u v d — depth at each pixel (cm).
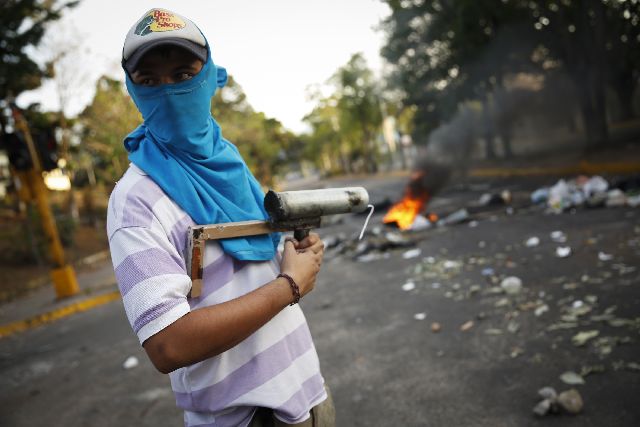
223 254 111
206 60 113
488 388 291
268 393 115
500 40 1656
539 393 267
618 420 235
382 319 454
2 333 791
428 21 1931
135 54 105
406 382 321
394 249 768
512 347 336
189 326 93
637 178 795
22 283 1419
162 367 92
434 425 266
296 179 9650
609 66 1538
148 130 116
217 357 111
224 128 2150
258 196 134
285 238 126
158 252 98
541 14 1535
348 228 1119
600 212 708
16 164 913
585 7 1455
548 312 380
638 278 410
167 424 335
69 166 1869
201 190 111
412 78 2180
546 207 853
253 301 102
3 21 1280
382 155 4847
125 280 96
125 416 361
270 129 3756
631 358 286
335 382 343
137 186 104
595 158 1433
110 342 583
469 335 372
